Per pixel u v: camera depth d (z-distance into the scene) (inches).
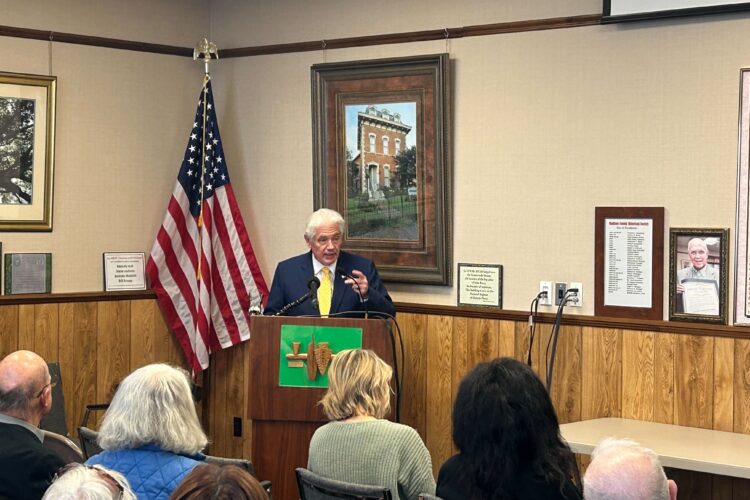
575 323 189.0
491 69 201.9
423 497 97.3
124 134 232.7
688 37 176.6
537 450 92.6
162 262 232.2
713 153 174.2
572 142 191.2
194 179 234.1
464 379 96.3
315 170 226.4
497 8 201.2
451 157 207.9
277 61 234.2
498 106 201.2
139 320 232.8
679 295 177.5
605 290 186.2
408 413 213.3
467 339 204.7
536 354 194.4
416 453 123.0
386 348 166.7
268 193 237.0
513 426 91.7
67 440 134.4
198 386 224.1
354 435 123.5
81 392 225.1
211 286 232.7
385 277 217.0
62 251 224.2
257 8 237.5
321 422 166.6
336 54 225.1
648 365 179.8
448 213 207.9
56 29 222.8
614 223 185.2
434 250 210.1
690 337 175.0
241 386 237.0
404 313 214.2
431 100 209.0
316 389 166.7
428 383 210.5
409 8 213.9
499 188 201.3
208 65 235.1
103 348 228.1
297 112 231.6
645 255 181.5
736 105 171.8
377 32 218.8
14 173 217.6
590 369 187.2
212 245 233.3
